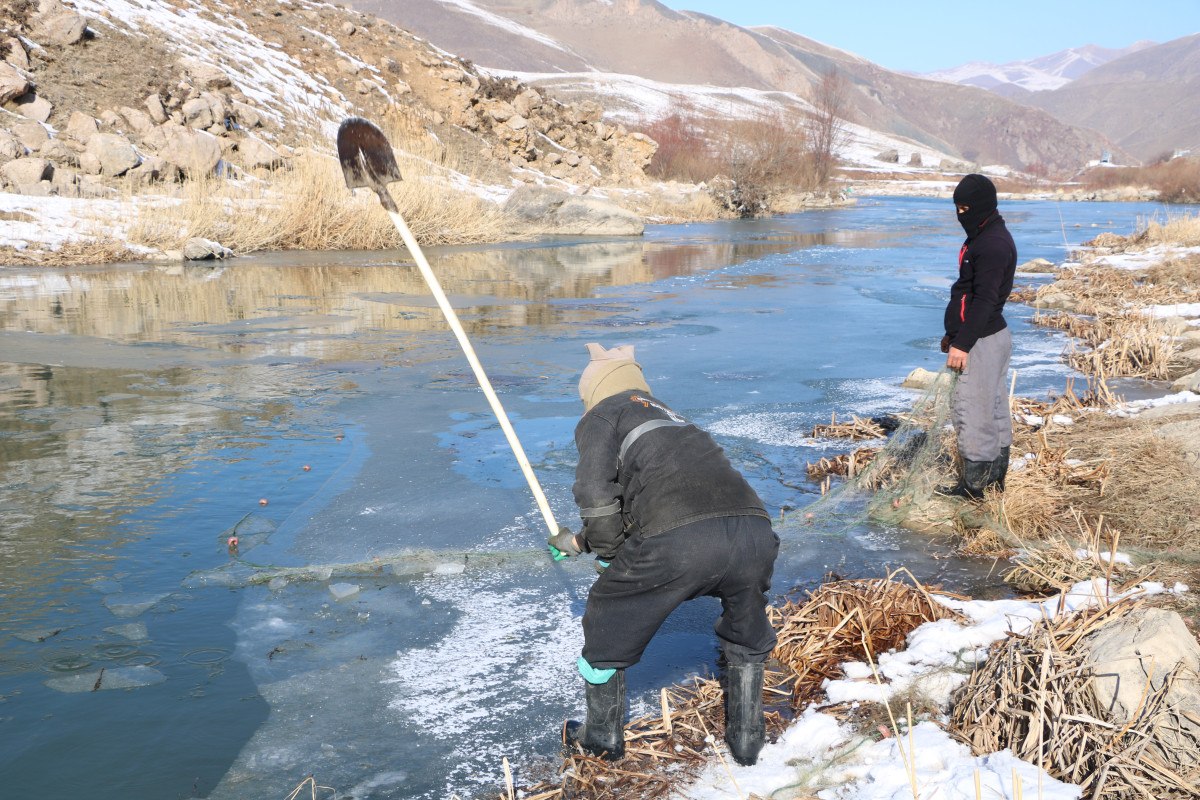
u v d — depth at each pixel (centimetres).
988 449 522
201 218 1942
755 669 304
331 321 1204
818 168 5503
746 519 290
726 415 757
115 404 768
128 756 309
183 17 3102
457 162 3238
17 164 1936
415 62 3650
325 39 3512
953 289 532
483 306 1364
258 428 704
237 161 2517
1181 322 1137
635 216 2791
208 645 383
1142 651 299
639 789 294
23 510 527
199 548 479
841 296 1509
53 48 2450
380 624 404
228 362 943
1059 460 586
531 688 354
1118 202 6531
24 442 657
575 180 3728
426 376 893
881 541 504
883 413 761
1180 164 7019
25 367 897
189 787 294
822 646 375
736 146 4191
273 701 344
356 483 582
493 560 470
